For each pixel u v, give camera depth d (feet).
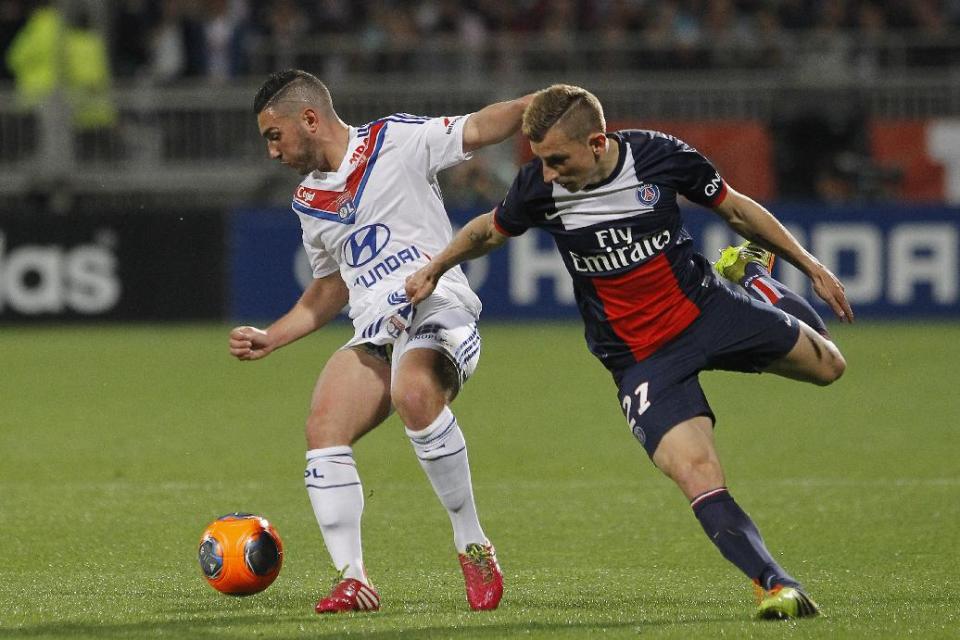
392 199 64.85
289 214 210.18
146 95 227.20
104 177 227.81
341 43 232.32
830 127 220.23
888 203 208.23
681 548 78.69
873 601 63.26
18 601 64.75
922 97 222.28
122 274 210.18
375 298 64.80
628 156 59.88
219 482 100.73
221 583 63.77
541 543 80.43
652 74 229.25
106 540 80.84
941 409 133.80
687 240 62.23
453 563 75.10
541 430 124.26
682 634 56.13
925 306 206.69
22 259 209.56
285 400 142.72
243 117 228.43
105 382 155.53
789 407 136.56
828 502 91.86
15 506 91.40
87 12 230.68
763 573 57.67
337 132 64.95
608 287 61.57
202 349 184.65
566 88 58.29
